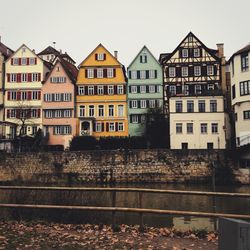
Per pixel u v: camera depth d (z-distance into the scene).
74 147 51.94
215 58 56.09
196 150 43.94
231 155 43.16
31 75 58.69
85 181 45.56
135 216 15.62
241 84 47.22
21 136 53.53
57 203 15.84
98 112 57.84
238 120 47.44
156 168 44.56
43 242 8.96
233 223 5.32
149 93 57.22
